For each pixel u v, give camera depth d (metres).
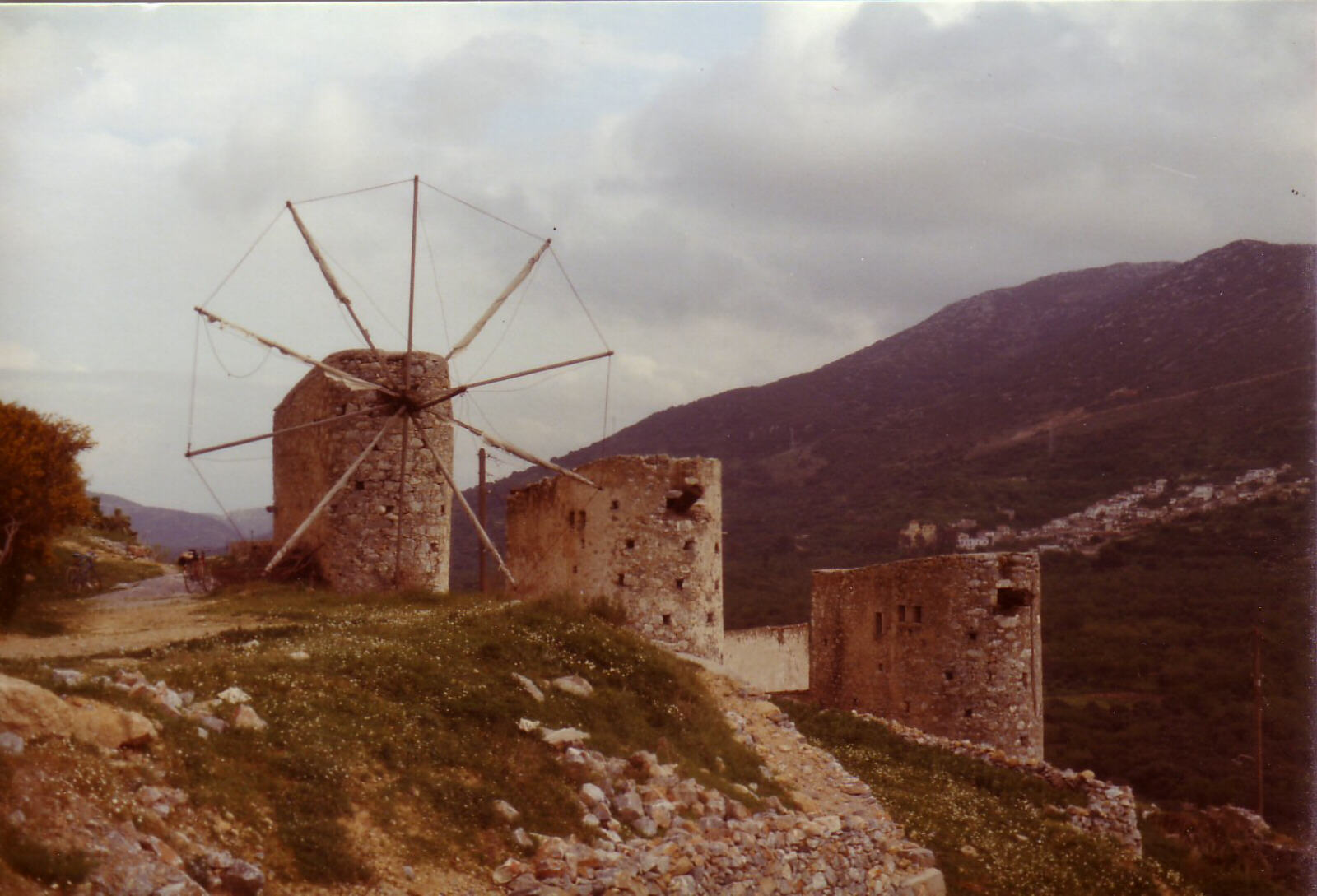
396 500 36.97
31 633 28.17
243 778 17.52
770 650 47.50
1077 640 75.69
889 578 39.16
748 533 135.75
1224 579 82.31
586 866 18.45
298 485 40.72
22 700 15.95
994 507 120.69
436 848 17.97
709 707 28.05
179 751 17.27
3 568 29.88
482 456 42.81
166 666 21.09
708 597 34.22
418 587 36.38
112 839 14.88
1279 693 63.56
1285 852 34.88
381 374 37.28
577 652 27.50
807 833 22.91
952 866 25.36
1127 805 31.00
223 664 21.69
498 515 107.06
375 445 36.94
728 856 20.45
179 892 14.54
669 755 24.30
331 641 25.22
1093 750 58.72
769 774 26.86
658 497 33.88
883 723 34.81
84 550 48.28
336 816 17.69
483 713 22.47
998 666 36.47
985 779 31.78
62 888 13.90
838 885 22.48
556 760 21.78
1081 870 27.31
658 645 31.17
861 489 146.00
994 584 36.78
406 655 24.03
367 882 16.66
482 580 42.41
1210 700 63.94
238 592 36.44
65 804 15.07
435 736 21.11
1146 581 86.44
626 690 26.56
